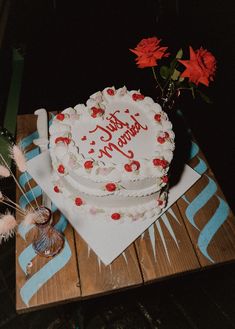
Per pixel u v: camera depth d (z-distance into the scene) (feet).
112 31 4.01
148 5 4.20
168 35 4.03
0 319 2.36
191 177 2.02
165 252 1.74
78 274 1.64
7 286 2.49
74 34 3.95
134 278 1.66
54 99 3.40
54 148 1.68
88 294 1.60
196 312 2.48
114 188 1.59
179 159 2.10
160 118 1.79
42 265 1.66
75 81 3.55
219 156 3.18
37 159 1.99
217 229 1.85
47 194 1.85
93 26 4.04
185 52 3.88
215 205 1.94
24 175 1.94
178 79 1.81
